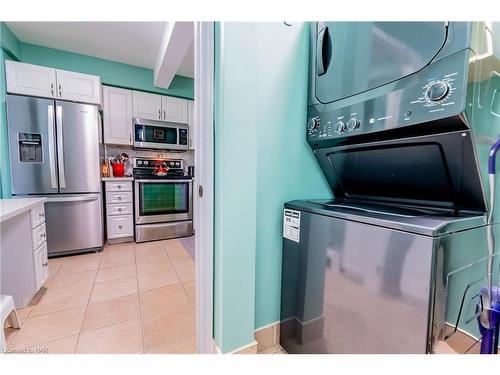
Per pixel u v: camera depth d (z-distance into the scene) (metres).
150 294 1.99
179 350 1.37
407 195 1.18
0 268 1.73
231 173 1.08
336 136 1.15
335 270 0.98
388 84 0.92
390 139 0.99
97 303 1.84
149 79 3.61
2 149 2.49
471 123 0.75
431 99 0.78
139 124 3.48
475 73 0.73
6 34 2.52
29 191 2.58
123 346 1.39
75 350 1.35
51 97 2.65
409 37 0.84
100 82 2.94
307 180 1.40
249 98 1.10
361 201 1.37
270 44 1.21
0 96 2.46
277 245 1.31
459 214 0.90
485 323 0.86
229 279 1.11
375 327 0.83
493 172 0.82
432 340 0.70
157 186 3.45
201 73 1.12
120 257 2.80
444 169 0.93
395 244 0.77
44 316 1.67
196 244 1.24
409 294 0.74
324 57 1.22
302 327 1.17
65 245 2.77
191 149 3.99
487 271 0.88
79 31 2.62
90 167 2.87
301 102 1.33
